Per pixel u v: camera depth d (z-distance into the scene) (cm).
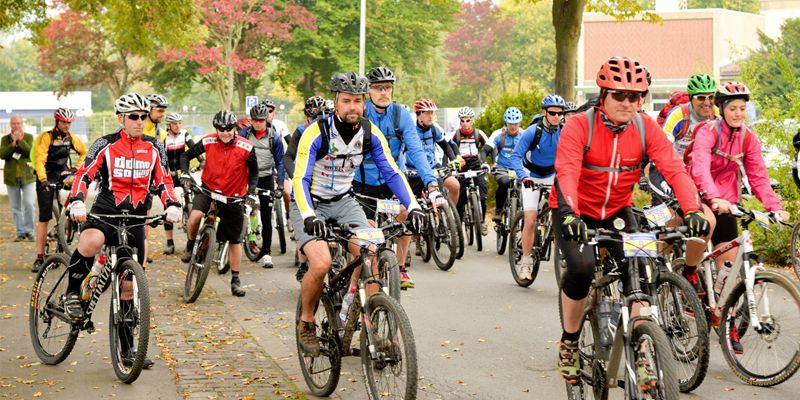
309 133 574
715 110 824
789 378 610
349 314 555
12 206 1458
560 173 498
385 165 581
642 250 450
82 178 670
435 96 7656
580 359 514
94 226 662
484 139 1312
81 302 666
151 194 708
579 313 503
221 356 696
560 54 1894
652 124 511
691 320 571
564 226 458
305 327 591
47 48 5184
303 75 5494
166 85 5416
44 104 7162
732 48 1424
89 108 7212
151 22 2392
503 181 1238
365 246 541
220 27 4859
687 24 4953
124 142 684
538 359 687
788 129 1134
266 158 1166
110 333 641
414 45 5394
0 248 1363
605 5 2009
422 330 791
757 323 581
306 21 5053
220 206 953
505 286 1007
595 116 506
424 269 1134
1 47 2434
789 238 1106
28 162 1455
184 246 1391
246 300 941
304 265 871
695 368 569
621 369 490
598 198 524
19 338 764
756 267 596
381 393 525
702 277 666
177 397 588
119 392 600
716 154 659
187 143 1339
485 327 800
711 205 616
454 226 1100
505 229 1230
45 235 1145
